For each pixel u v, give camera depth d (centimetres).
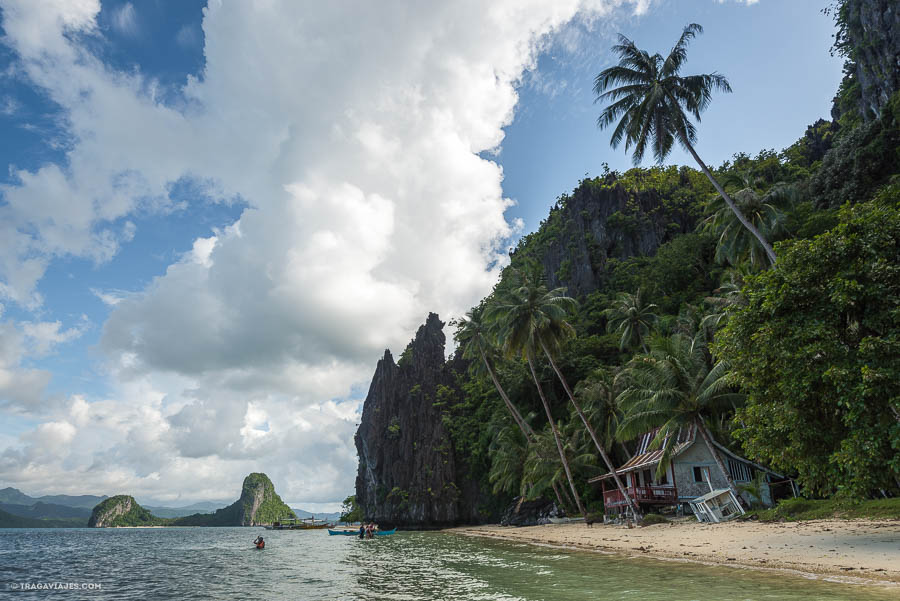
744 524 3247
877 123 6109
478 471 9125
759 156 11381
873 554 1702
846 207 1894
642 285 8481
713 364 4491
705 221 5497
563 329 4878
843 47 8325
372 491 11419
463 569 2509
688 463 4366
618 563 2255
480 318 7188
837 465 1706
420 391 11488
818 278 1747
